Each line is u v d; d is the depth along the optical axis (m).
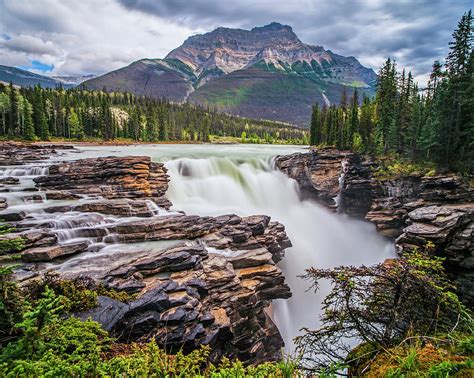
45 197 26.55
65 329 6.05
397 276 6.30
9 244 6.66
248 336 16.73
